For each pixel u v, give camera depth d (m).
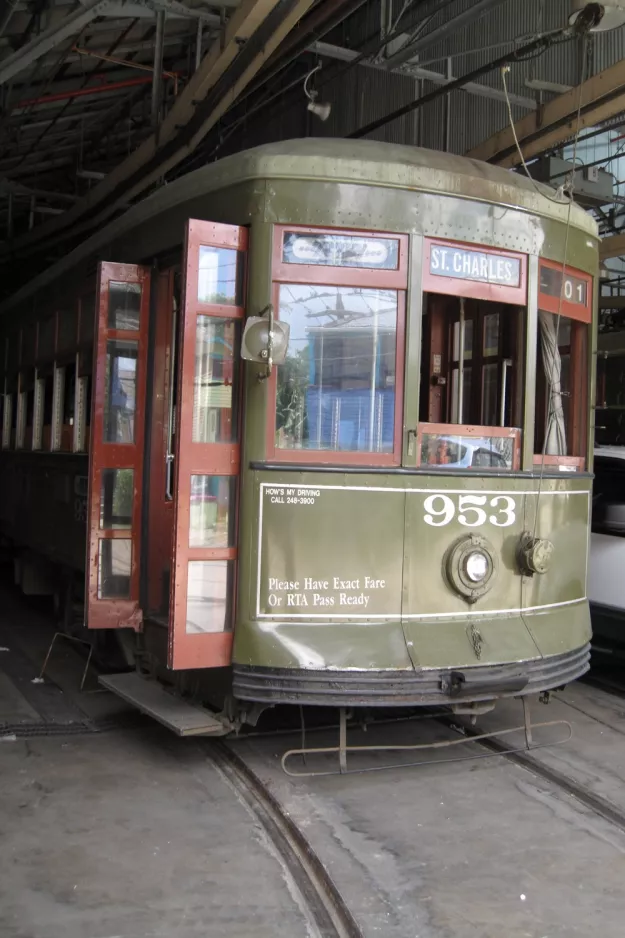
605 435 9.13
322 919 3.03
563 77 9.49
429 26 10.70
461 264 4.46
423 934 2.93
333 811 3.91
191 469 4.20
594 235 5.20
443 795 4.14
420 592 4.31
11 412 8.96
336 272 4.27
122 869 3.35
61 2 6.98
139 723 5.17
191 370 4.20
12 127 10.46
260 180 4.24
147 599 5.12
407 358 4.33
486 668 4.26
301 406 4.27
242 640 4.16
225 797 4.09
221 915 3.03
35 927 2.92
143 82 9.71
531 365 4.68
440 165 4.45
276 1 5.72
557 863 3.47
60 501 6.78
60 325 7.11
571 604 4.88
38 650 7.00
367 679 4.07
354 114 12.38
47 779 4.26
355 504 4.25
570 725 4.95
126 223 5.49
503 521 4.54
